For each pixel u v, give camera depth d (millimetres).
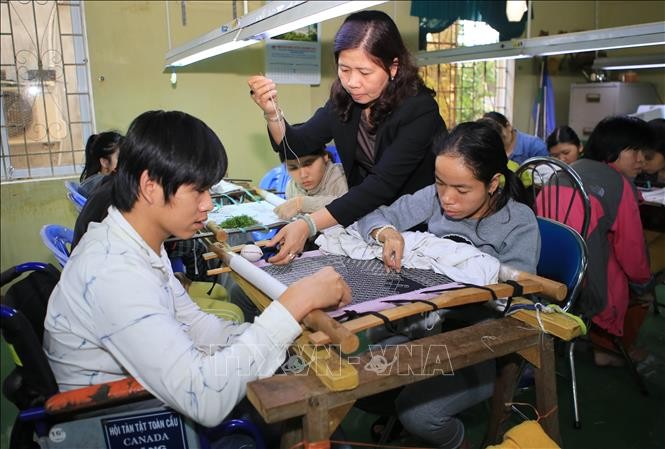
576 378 2182
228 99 3531
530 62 4551
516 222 1305
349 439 1814
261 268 1282
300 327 920
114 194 960
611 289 1950
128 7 3201
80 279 919
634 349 2256
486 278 1141
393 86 1437
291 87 3662
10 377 988
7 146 3109
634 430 1855
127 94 3281
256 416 1190
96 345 947
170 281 1167
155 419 971
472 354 937
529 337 1009
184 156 898
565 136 3221
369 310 964
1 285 1164
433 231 1417
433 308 966
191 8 3348
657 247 2484
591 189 1892
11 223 3139
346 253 1372
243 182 2791
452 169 1204
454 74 4297
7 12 2998
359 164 1753
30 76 3102
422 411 1257
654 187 2885
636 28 2016
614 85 4293
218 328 1240
